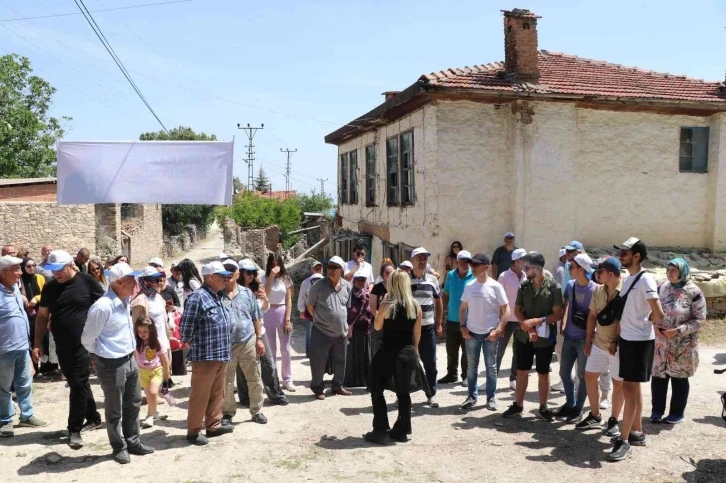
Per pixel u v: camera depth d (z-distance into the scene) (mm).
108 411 5699
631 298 5773
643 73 15680
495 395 7523
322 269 9977
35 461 5758
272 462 5766
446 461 5781
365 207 19250
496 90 12445
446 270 12859
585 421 6613
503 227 13188
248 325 6852
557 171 13195
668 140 14297
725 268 13516
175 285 9875
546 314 6785
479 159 13023
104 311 5551
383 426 6285
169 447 6156
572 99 13016
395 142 15883
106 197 8141
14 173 33344
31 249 20656
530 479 5355
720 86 14883
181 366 8422
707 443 6129
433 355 7609
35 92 35656
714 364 9578
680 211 14477
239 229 39875
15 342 6492
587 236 13906
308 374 9633
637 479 5348
